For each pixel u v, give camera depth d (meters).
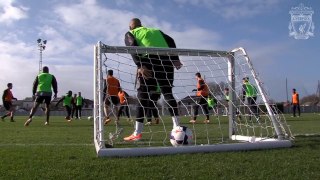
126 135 6.52
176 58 5.67
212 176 2.84
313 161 3.37
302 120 15.35
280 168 3.08
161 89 5.63
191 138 4.34
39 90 11.37
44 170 3.03
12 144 4.93
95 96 4.72
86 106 38.47
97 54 4.86
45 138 6.21
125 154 3.63
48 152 3.97
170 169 3.06
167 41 5.82
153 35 5.63
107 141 5.19
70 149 4.25
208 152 3.85
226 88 5.95
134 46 5.14
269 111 5.01
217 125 10.37
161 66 5.55
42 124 12.67
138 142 5.16
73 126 10.95
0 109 46.16
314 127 9.50
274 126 4.85
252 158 3.52
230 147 3.95
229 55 5.69
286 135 4.73
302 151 3.94
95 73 4.86
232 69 5.70
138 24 5.80
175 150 3.77
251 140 4.93
